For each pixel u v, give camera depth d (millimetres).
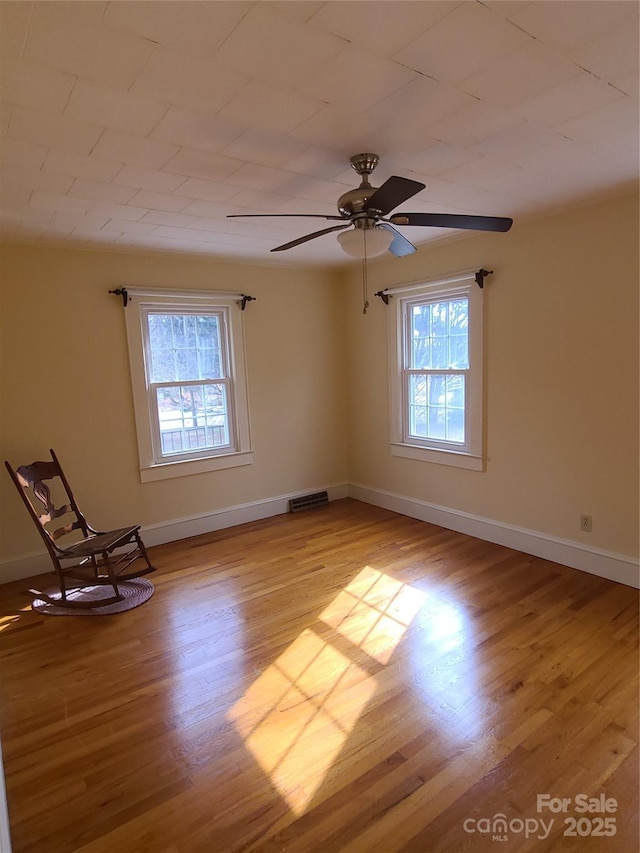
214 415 4305
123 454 3820
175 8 1183
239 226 3129
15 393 3373
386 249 2389
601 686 2148
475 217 2109
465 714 2020
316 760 1823
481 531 3857
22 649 2602
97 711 2119
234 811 1628
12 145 1904
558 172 2389
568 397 3166
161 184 2357
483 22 1275
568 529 3281
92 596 3166
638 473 2889
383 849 1488
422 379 4254
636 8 1232
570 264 3049
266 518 4598
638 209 2713
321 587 3182
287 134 1886
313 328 4746
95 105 1627
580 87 1615
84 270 3555
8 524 3414
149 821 1604
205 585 3268
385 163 2219
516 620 2691
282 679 2289
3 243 3258
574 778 1701
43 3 1146
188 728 2006
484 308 3564
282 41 1328
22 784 1758
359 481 5051
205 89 1555
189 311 4070
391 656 2428
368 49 1381
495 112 1767
